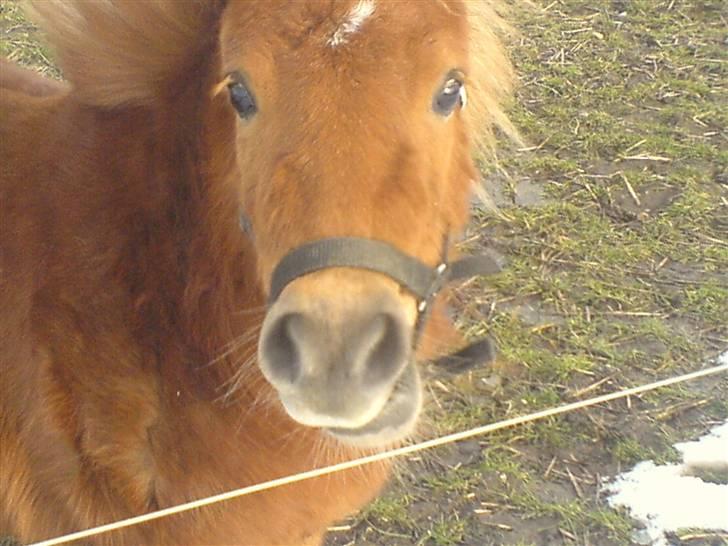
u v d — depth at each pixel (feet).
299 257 5.34
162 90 7.02
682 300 12.96
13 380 7.31
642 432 11.09
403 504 10.28
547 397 11.46
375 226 5.38
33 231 7.19
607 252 13.71
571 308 12.78
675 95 17.08
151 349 6.98
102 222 7.05
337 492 7.66
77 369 6.99
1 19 18.20
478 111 7.70
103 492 7.14
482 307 12.69
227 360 7.03
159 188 6.98
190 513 7.26
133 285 6.97
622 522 10.10
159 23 6.89
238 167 6.20
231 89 5.86
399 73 5.44
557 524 10.11
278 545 7.82
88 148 7.23
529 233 13.99
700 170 15.34
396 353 5.23
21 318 7.17
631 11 19.53
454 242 7.19
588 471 10.68
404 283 5.51
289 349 5.24
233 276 6.91
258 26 5.54
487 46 7.57
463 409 11.25
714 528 10.02
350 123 5.34
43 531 7.66
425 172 5.66
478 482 10.52
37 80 9.09
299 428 7.12
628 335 12.41
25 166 7.41
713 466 10.68
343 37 5.41
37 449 7.27
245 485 7.29
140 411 7.02
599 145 15.79
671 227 14.20
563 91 17.10
